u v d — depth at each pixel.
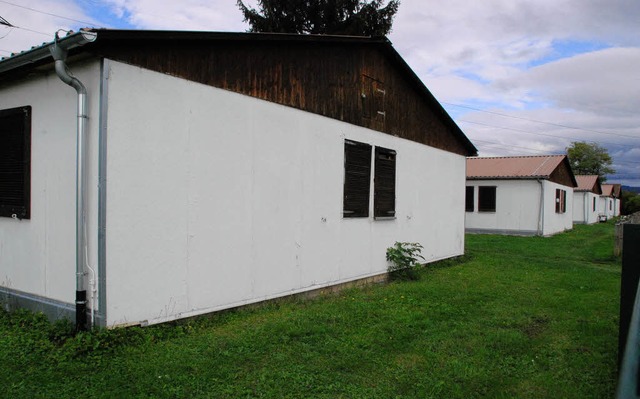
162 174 5.22
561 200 25.11
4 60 5.05
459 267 11.57
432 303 7.15
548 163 23.42
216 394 3.69
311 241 7.52
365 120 8.94
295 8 21.81
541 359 4.78
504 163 24.34
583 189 34.88
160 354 4.45
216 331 5.31
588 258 14.02
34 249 5.50
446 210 12.55
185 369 4.11
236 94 6.14
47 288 5.32
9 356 4.28
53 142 5.26
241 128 6.21
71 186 5.04
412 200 10.75
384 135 9.59
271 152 6.71
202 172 5.67
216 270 5.87
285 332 5.29
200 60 5.66
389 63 9.75
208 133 5.75
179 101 5.40
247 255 6.32
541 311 6.85
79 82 4.73
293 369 4.25
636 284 4.11
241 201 6.22
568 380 4.28
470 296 7.76
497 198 22.44
